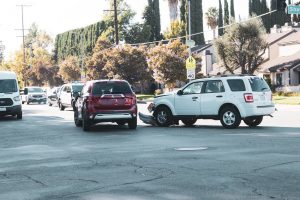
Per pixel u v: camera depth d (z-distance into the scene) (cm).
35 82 9981
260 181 860
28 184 895
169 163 1081
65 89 3684
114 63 5566
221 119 1911
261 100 1870
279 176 899
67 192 820
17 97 2791
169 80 5203
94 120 1938
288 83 5347
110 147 1415
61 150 1383
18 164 1141
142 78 5666
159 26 9094
